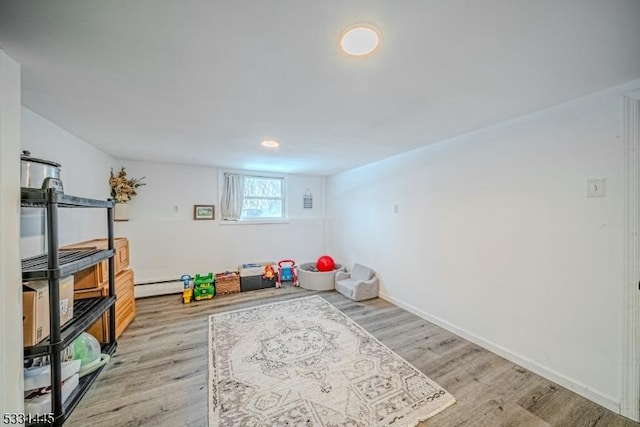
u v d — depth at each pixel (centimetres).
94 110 181
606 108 154
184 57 118
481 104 174
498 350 214
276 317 292
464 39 105
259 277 402
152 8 88
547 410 154
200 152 312
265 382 179
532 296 192
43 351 130
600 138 157
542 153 184
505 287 210
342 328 264
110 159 330
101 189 304
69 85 144
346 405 157
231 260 427
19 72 121
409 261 312
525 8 89
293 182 486
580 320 168
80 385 164
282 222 468
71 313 165
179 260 388
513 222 203
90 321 171
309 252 493
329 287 401
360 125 214
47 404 134
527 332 196
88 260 171
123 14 90
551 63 125
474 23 96
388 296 348
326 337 244
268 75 135
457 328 251
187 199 396
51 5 85
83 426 142
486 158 222
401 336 247
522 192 197
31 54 114
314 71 131
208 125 213
